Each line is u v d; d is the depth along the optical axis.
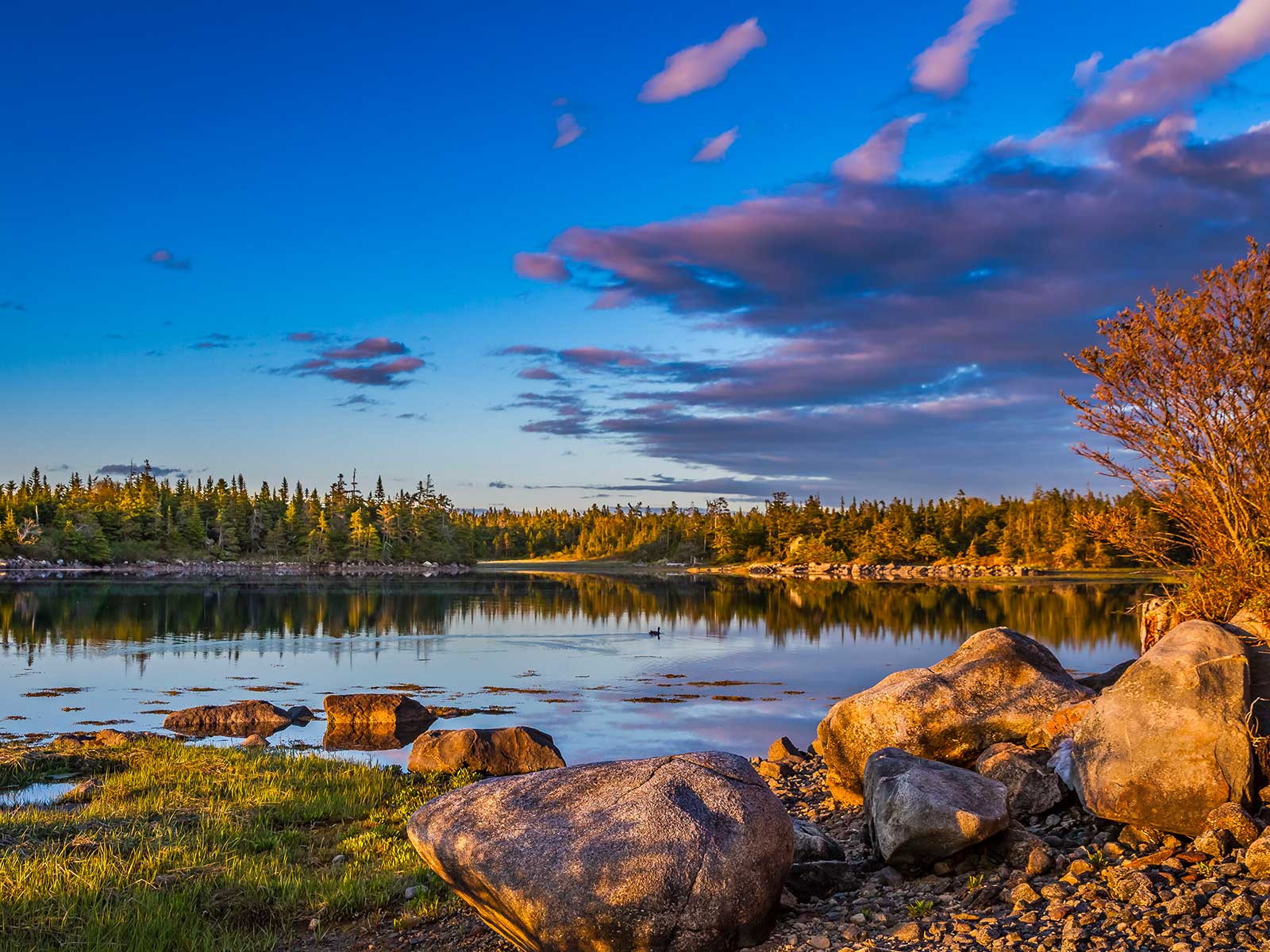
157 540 134.12
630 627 53.97
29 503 131.50
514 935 7.57
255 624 54.19
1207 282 9.53
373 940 8.56
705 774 7.59
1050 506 146.75
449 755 17.53
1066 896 7.10
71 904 8.88
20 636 45.38
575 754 19.75
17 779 16.36
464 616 61.91
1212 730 7.73
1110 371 10.02
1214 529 10.12
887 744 11.76
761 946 7.18
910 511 159.62
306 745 21.42
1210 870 6.93
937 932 6.88
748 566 172.00
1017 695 11.65
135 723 24.19
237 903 9.34
